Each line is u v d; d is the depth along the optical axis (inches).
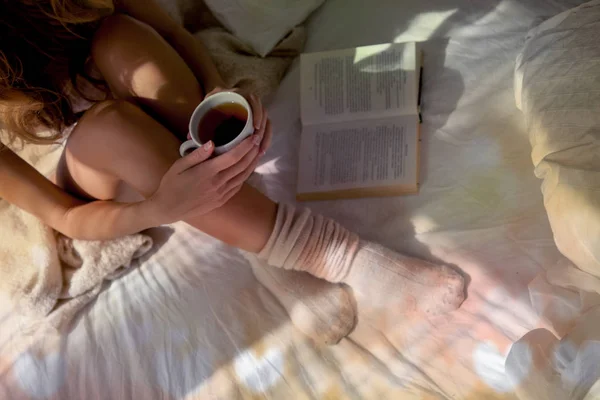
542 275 38.5
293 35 52.8
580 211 35.3
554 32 42.3
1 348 44.9
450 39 48.8
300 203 46.3
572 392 33.5
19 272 45.3
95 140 39.2
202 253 46.2
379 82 47.0
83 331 44.8
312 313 41.3
